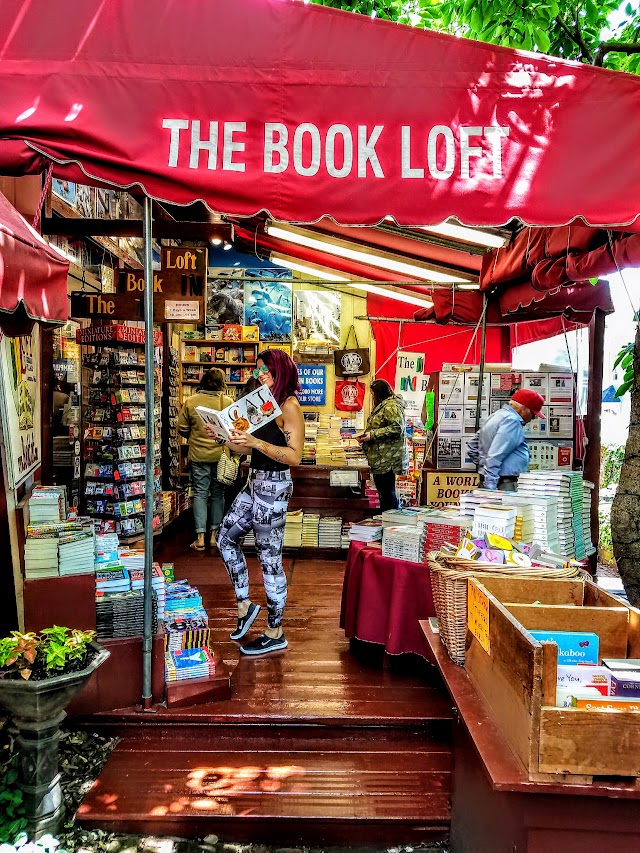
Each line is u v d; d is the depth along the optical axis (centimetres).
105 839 241
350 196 230
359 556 380
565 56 482
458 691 218
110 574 317
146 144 231
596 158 228
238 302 893
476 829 206
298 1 235
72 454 564
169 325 779
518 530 312
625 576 322
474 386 560
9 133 233
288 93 233
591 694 168
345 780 269
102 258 619
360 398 867
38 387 368
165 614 337
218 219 461
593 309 515
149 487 300
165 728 299
